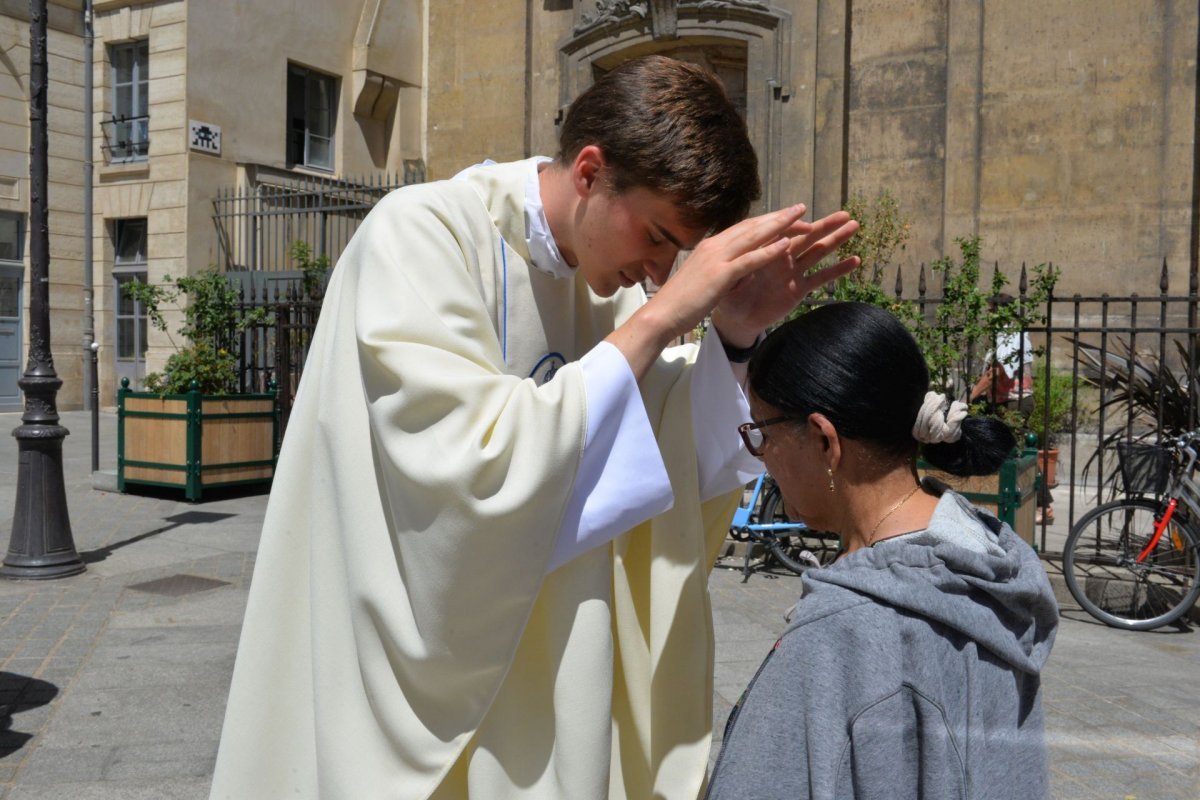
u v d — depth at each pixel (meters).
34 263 6.47
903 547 1.18
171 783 3.48
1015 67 11.40
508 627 1.25
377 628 1.29
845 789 1.06
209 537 7.69
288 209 15.80
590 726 1.30
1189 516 5.83
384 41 19.08
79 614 5.59
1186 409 6.34
